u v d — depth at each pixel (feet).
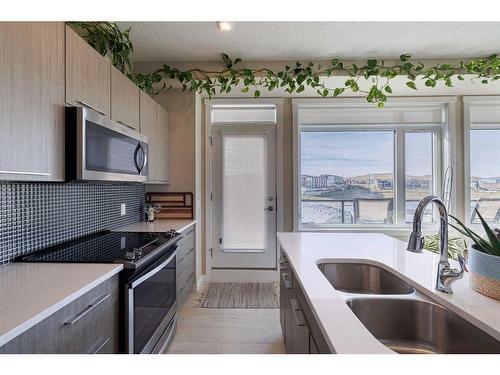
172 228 9.42
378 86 11.64
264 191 13.12
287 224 13.16
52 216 6.41
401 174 13.28
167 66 10.60
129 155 7.43
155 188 11.70
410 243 3.59
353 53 10.25
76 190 7.30
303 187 13.46
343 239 7.57
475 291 3.62
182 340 7.96
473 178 13.16
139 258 5.42
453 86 11.70
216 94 12.51
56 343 3.55
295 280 5.03
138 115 8.53
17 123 4.11
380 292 5.52
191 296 11.08
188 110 11.64
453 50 10.05
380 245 6.84
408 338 3.88
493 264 3.39
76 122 5.26
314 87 11.12
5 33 3.90
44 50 4.65
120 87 7.37
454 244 11.91
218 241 13.16
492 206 13.14
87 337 4.16
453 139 12.80
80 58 5.64
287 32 8.84
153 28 8.64
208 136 12.95
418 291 4.03
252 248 13.14
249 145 13.15
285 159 13.14
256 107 13.15
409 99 12.88
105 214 8.73
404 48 9.88
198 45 9.70
